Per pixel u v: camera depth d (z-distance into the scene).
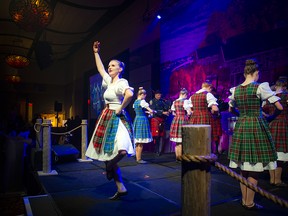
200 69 5.69
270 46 4.23
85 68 14.09
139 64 8.30
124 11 9.59
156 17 7.29
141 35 8.22
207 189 1.25
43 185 3.05
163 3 6.72
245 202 2.24
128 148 2.36
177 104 4.60
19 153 4.85
